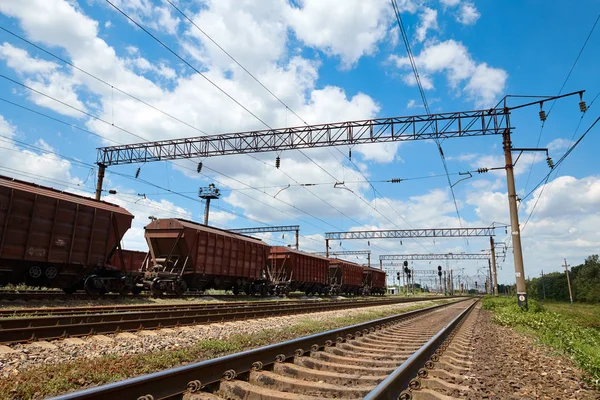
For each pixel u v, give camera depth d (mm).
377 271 67375
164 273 21750
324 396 5148
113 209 18938
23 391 5281
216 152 24969
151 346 8781
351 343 9547
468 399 5312
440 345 9508
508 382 6547
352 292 56375
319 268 42906
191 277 24234
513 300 32031
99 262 18047
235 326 12633
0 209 14602
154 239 23766
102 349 8211
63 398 3529
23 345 7992
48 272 16375
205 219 45000
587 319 34156
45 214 16016
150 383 4438
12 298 14484
